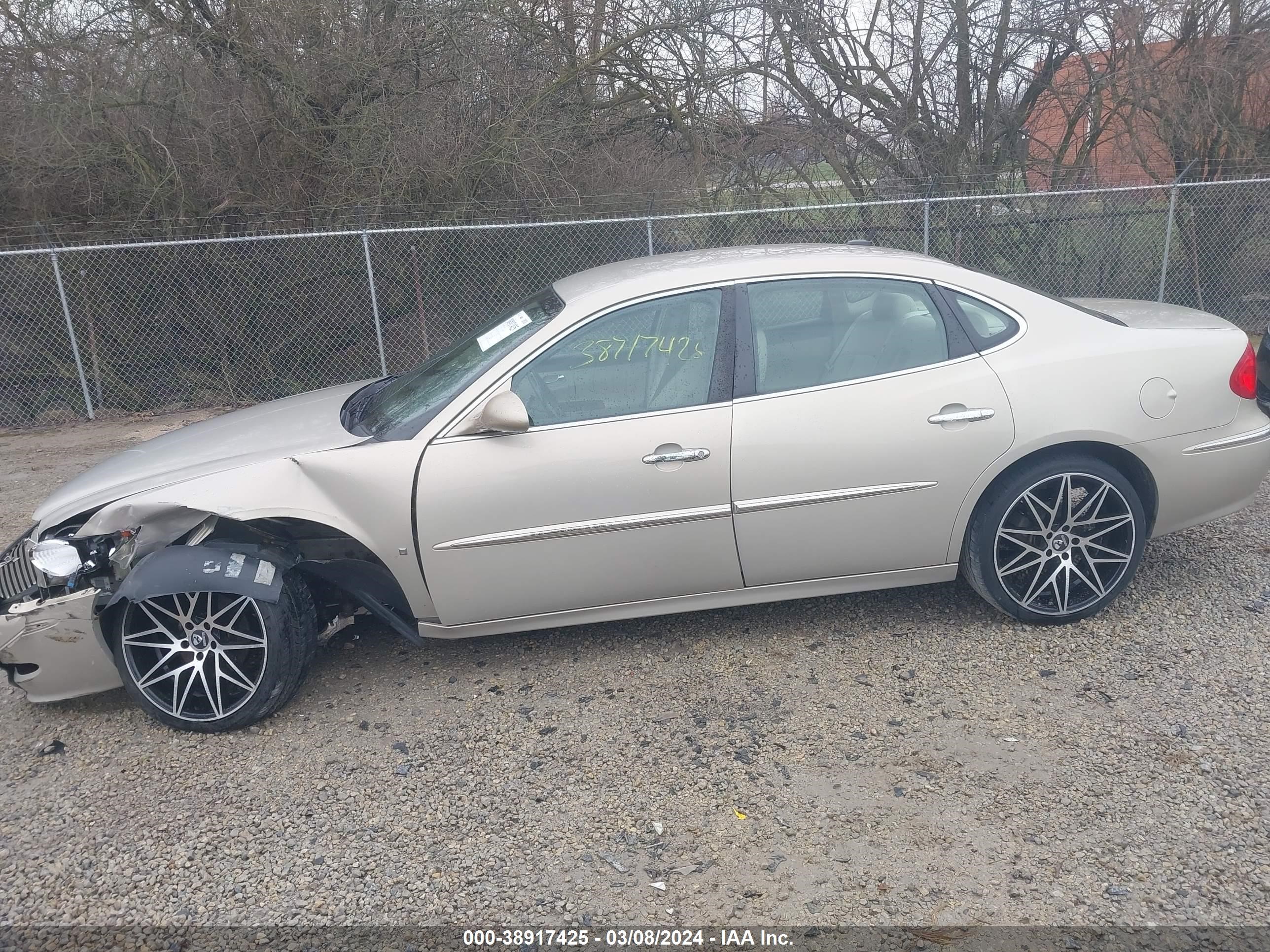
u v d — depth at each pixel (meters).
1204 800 2.90
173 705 3.63
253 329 10.64
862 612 4.29
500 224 10.00
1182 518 4.03
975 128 12.38
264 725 3.69
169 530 3.65
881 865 2.74
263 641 3.56
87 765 3.50
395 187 10.61
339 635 4.42
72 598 3.56
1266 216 10.86
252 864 2.90
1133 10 11.20
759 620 4.28
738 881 2.71
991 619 4.14
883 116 12.31
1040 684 3.62
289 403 4.64
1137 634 3.94
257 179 10.62
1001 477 3.88
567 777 3.24
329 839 3.00
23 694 4.06
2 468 8.30
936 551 3.91
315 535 3.76
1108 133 11.99
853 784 3.10
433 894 2.74
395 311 10.70
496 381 3.71
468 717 3.65
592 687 3.82
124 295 10.34
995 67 12.05
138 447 4.37
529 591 3.76
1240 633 3.88
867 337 3.85
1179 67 11.21
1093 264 11.01
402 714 3.71
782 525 3.78
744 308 3.83
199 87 10.35
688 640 4.15
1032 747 3.23
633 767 3.27
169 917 2.71
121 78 10.25
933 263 4.00
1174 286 11.05
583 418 3.71
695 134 12.00
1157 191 10.74
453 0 10.87
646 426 3.68
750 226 11.09
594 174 11.60
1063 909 2.53
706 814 3.01
